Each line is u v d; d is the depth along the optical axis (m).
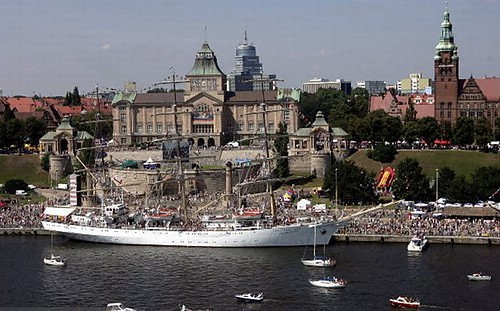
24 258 187.25
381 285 155.50
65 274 170.38
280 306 142.75
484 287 152.62
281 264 175.88
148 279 165.00
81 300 149.62
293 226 193.50
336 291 151.88
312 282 156.25
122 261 182.88
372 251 187.50
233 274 167.50
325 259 174.12
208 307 143.12
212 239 195.88
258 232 193.12
